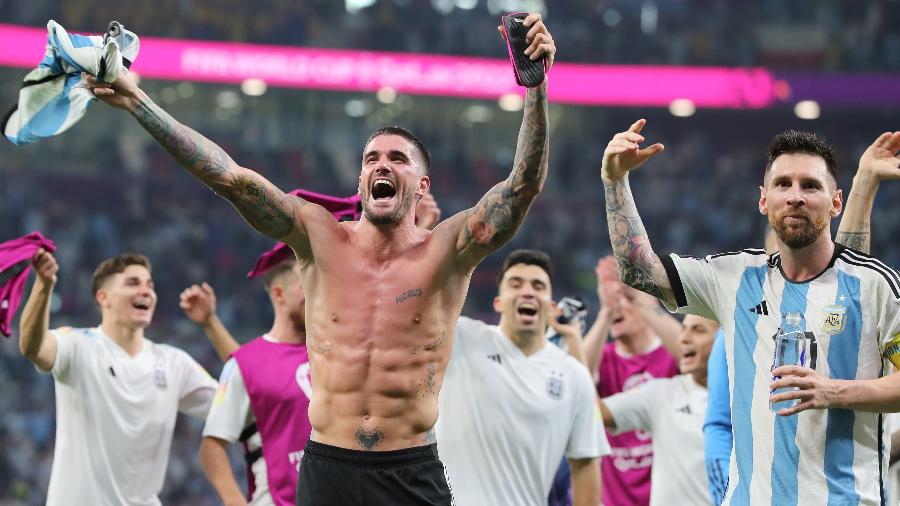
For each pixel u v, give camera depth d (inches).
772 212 178.7
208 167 177.5
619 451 315.3
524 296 258.7
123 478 277.1
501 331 262.8
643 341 329.1
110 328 283.6
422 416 180.1
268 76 1092.5
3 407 805.2
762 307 181.2
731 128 1227.2
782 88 1117.7
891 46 1167.0
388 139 185.3
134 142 1206.9
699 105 1141.1
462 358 257.9
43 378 841.5
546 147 175.2
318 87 1100.5
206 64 1084.5
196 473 751.1
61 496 274.7
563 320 293.6
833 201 181.5
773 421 176.1
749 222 1165.7
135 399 279.6
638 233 188.4
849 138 1205.7
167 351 292.5
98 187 1120.2
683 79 1127.0
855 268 178.4
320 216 186.1
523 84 170.1
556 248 1127.0
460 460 253.0
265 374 264.2
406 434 179.3
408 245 184.5
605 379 329.7
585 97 1138.7
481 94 1117.1
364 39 1171.9
